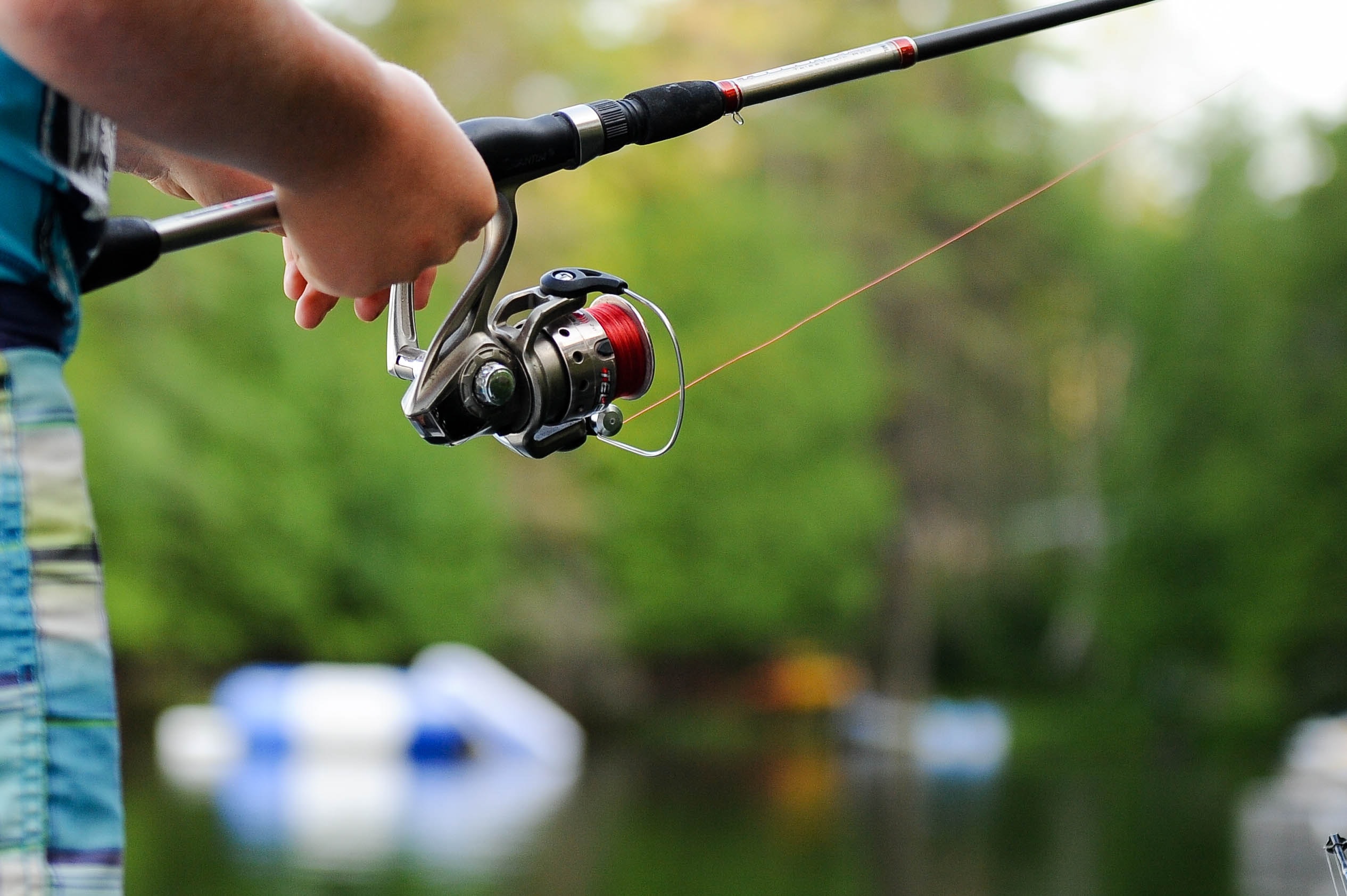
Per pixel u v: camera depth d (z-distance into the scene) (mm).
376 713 24094
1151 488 39500
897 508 43031
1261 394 37844
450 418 1391
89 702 952
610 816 16656
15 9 926
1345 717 35438
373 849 12898
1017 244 38375
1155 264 38531
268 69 992
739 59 42000
